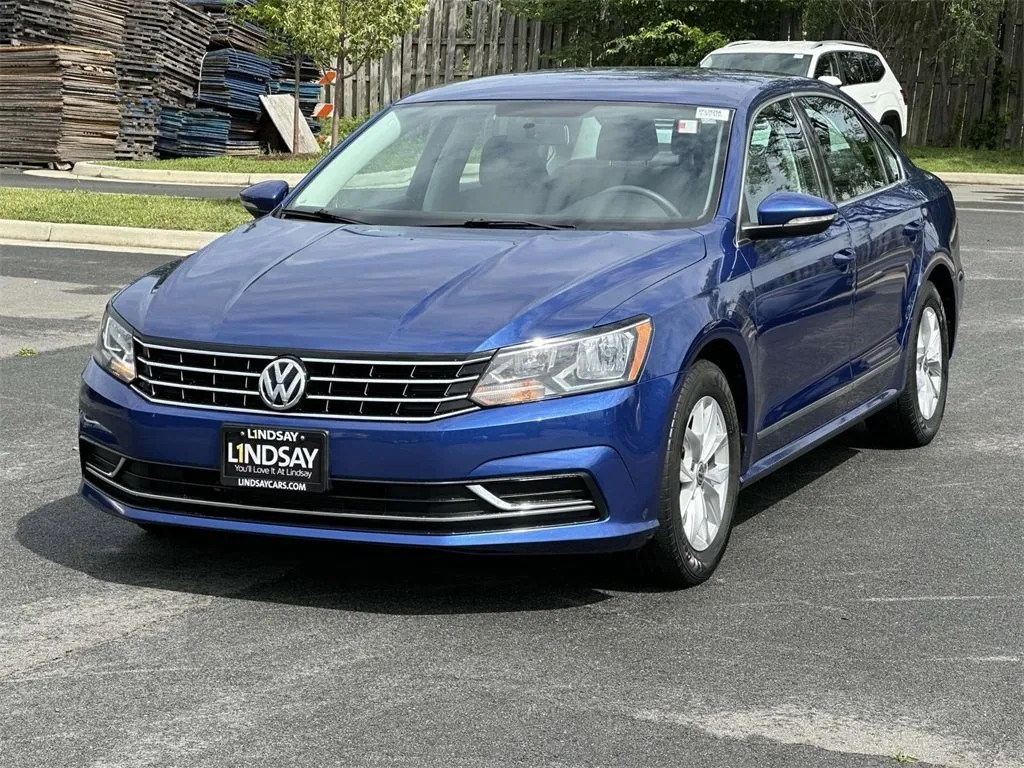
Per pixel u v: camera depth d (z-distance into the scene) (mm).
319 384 4672
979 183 23062
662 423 4812
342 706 4039
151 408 4836
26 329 9992
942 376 7461
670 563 4984
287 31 22500
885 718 4023
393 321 4734
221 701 4066
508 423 4578
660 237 5355
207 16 25984
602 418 4660
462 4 30625
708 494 5203
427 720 3949
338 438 4609
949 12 27547
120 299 5250
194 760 3686
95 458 5125
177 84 25422
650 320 4836
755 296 5434
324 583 5102
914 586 5191
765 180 5941
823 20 28312
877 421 7211
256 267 5258
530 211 5656
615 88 6297
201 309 4980
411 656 4426
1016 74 28656
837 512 6168
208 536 5625
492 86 6531
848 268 6258
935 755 3793
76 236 14602
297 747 3770
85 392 5082
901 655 4508
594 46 29859
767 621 4797
